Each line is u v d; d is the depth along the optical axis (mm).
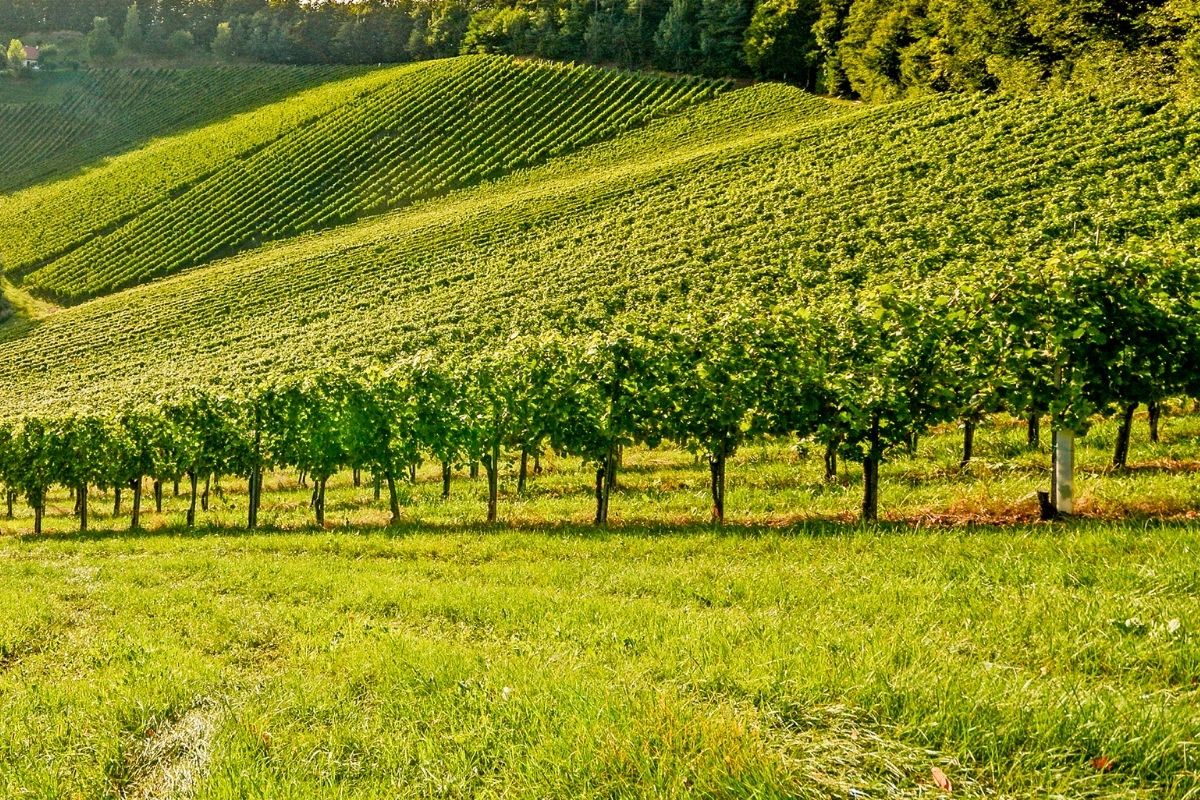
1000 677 3711
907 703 3434
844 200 40750
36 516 21359
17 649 7055
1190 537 6094
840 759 3119
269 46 141500
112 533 18531
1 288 66938
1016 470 12328
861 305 11383
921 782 2965
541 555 9406
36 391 43625
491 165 71938
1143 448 12328
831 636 4633
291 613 7070
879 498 11602
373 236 59875
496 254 49781
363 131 84312
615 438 12578
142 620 7562
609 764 3182
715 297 33312
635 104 79062
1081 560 5887
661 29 90062
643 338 13062
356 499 20312
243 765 3689
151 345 48281
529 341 14758
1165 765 2852
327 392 16781
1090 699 3311
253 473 17422
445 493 17781
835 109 66312
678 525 11164
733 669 4156
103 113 122812
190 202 77188
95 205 82062
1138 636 4238
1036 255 26781
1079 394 8805
